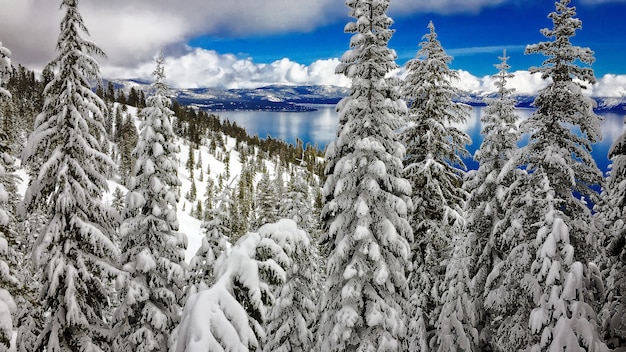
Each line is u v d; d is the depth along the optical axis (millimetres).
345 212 14883
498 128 17578
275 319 16156
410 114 18531
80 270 14172
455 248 17672
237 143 189375
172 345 14719
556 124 14094
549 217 13133
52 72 14562
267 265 6898
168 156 18719
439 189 17219
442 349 16281
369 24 14695
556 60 14023
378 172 13953
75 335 14414
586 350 11820
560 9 13805
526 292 14148
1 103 15305
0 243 14484
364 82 14570
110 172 15484
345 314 13633
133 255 17438
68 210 13945
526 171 14977
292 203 22844
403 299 15117
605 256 13078
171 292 17625
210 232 19203
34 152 14109
